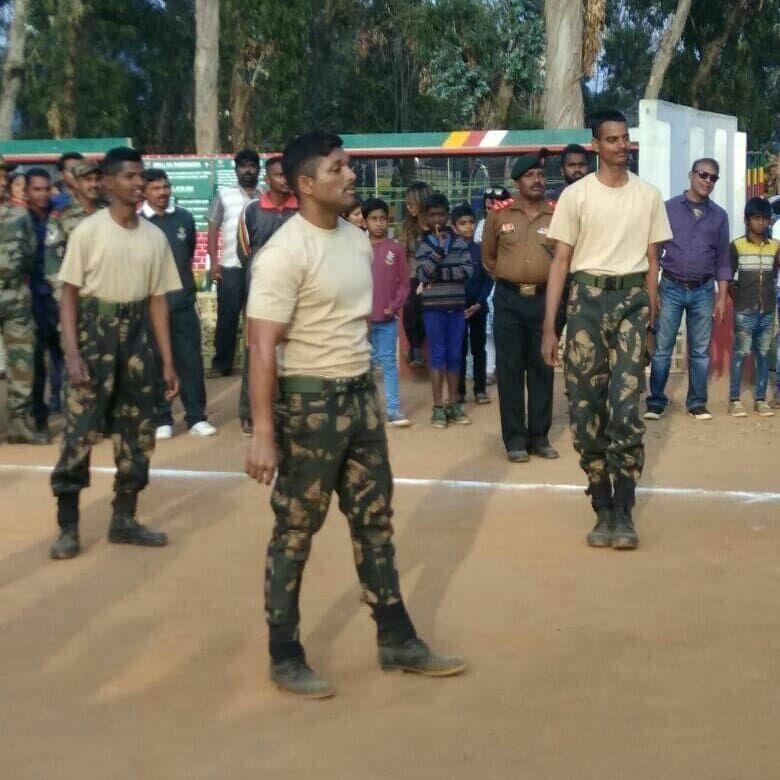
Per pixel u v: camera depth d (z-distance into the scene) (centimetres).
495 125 3500
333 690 483
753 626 551
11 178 1073
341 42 3600
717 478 848
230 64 3095
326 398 471
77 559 674
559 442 984
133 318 664
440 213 1020
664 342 1052
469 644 536
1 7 3044
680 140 1346
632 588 609
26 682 500
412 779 407
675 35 2652
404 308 1277
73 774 416
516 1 3412
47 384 1269
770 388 1201
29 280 988
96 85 2897
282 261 460
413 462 909
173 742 441
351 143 1688
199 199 1570
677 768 412
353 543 504
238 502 795
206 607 591
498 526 729
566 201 673
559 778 406
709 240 1037
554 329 692
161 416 1009
